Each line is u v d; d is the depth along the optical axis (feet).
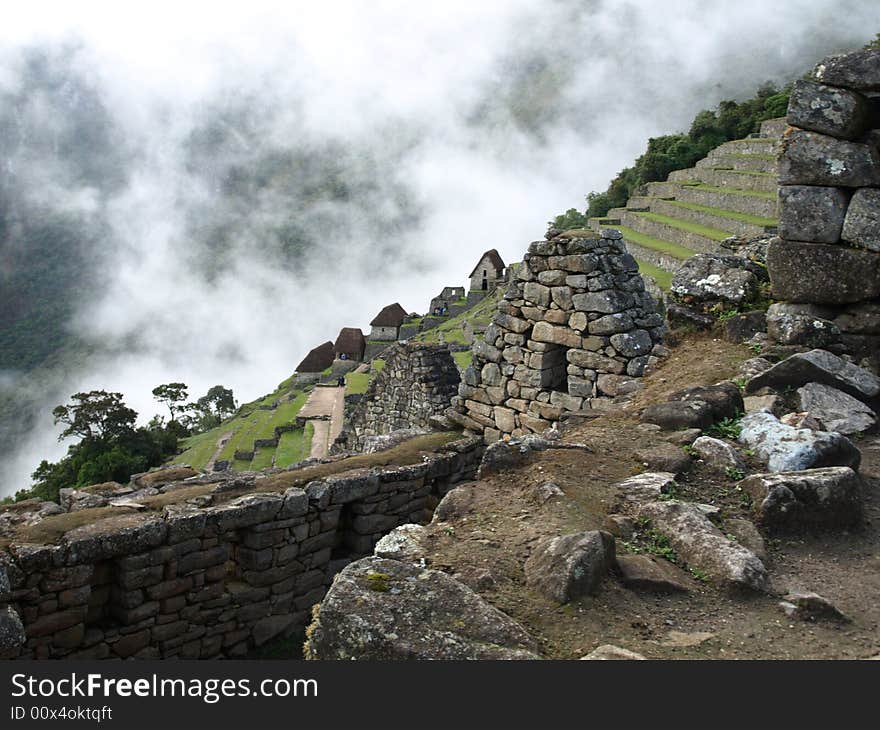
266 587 25.81
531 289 35.12
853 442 22.84
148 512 23.71
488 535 16.39
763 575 14.85
